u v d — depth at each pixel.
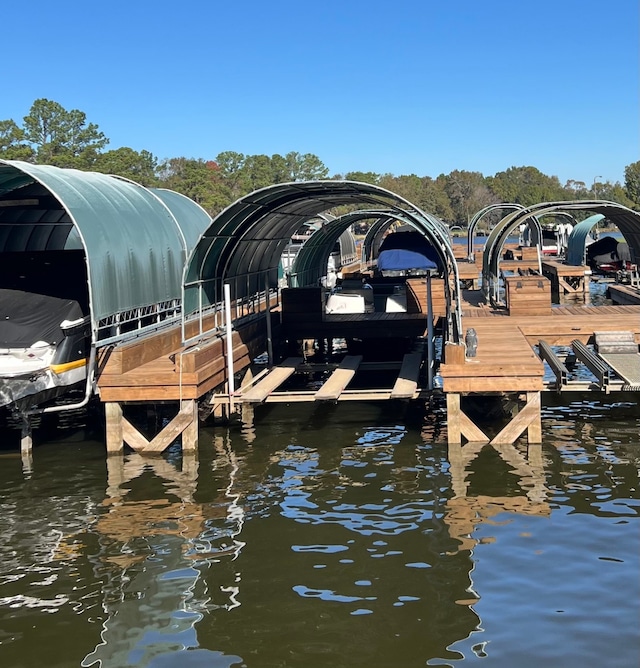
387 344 23.78
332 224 27.33
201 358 14.50
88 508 11.62
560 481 12.02
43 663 7.64
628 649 7.42
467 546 9.80
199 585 9.09
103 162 85.44
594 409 16.23
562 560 9.29
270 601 8.66
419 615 8.21
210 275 17.69
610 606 8.20
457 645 7.61
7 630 8.24
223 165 122.69
